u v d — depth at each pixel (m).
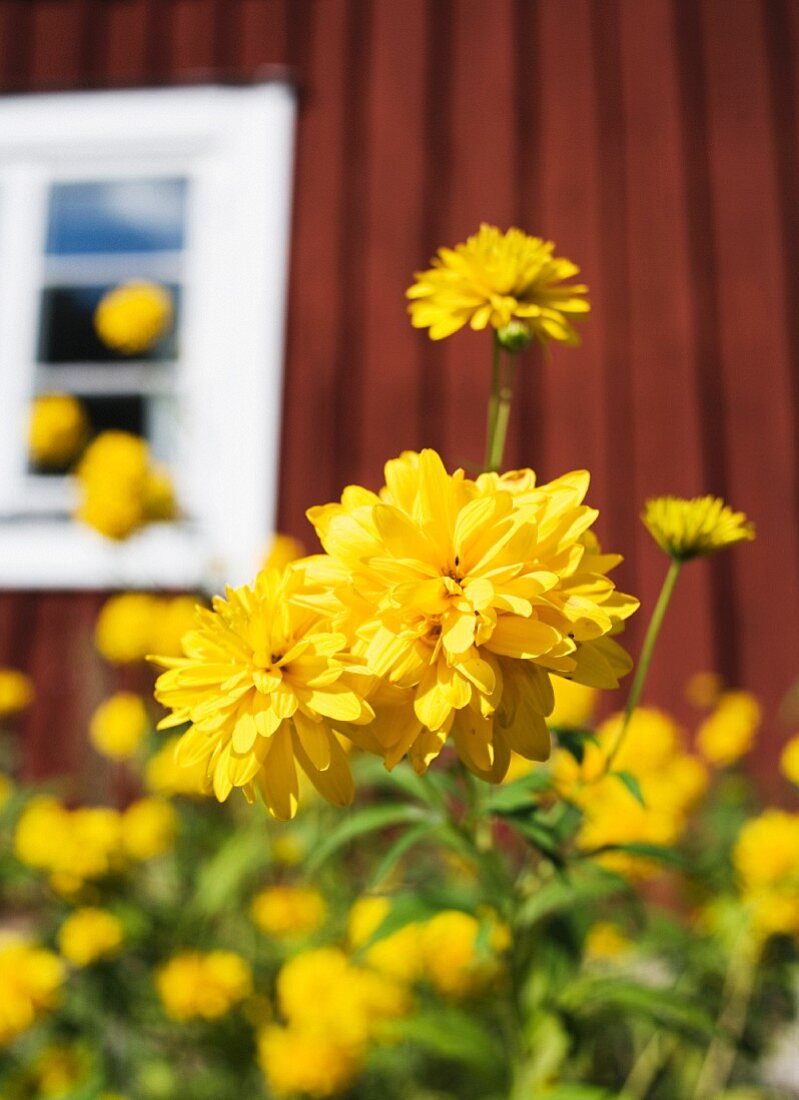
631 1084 1.53
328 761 0.77
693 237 3.58
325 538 0.82
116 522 2.42
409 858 2.20
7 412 3.79
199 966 1.66
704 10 3.72
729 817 2.01
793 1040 1.70
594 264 3.59
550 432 3.51
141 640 2.41
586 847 1.48
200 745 0.80
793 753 1.79
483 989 1.56
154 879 2.14
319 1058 1.48
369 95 3.77
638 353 3.53
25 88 3.91
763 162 3.62
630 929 1.90
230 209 3.78
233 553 3.52
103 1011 1.75
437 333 1.16
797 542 3.39
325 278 3.69
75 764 3.37
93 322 4.09
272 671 0.78
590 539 0.84
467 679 0.74
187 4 3.90
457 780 1.17
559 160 3.66
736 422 3.47
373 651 0.75
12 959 1.69
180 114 3.82
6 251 3.89
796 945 1.56
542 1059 1.24
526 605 0.72
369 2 3.82
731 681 3.34
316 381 3.63
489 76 3.74
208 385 3.69
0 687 2.72
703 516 1.07
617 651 0.81
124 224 4.11
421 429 3.56
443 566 0.79
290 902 1.79
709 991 1.64
